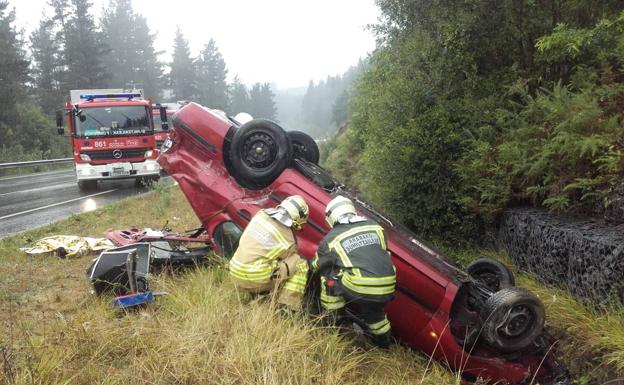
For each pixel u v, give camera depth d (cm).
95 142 1384
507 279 459
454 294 422
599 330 378
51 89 5284
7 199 1278
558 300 436
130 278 464
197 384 326
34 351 337
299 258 429
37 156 3119
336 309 400
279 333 371
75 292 507
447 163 616
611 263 380
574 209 475
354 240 390
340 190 514
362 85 1044
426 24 723
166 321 409
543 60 605
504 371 403
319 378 338
